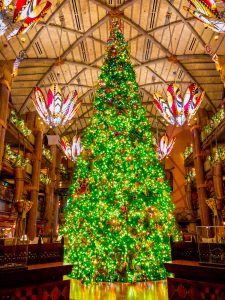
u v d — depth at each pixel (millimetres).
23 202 13242
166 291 5562
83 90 17656
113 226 6598
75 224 7129
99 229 6609
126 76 8180
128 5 11070
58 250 4852
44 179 19938
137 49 13875
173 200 20047
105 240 6539
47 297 4117
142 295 5297
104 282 6402
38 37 11922
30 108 17344
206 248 4219
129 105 7762
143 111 8016
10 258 3893
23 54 9156
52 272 4238
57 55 13648
